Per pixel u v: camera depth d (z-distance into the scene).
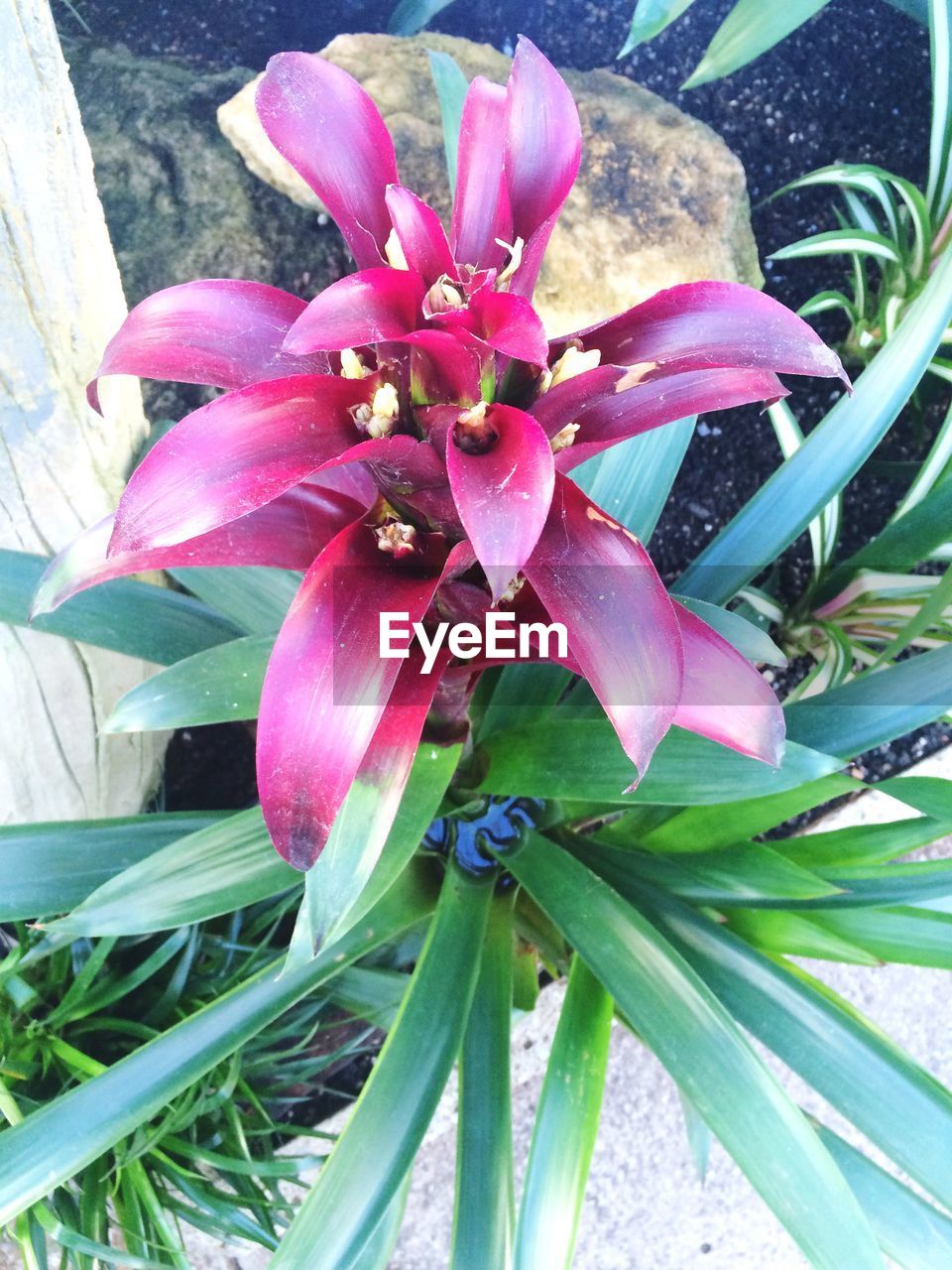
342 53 0.77
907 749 0.90
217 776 0.79
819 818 0.86
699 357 0.32
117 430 0.57
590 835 0.61
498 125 0.35
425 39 0.80
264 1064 0.63
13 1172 0.42
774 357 0.31
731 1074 0.44
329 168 0.33
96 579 0.36
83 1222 0.53
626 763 0.48
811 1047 0.48
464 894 0.54
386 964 0.69
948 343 0.82
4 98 0.40
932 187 0.76
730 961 0.51
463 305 0.31
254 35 0.80
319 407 0.32
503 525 0.27
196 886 0.46
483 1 0.86
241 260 0.75
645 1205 0.80
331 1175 0.43
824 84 0.90
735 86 0.88
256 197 0.76
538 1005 0.79
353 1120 0.44
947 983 0.87
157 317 0.34
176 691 0.47
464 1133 0.48
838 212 0.87
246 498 0.29
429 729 0.48
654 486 0.58
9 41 0.39
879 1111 0.46
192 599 0.56
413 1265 0.76
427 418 0.31
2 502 0.53
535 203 0.34
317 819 0.32
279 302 0.35
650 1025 0.46
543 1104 0.48
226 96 0.77
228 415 0.30
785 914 0.56
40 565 0.51
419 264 0.31
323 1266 0.41
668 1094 0.82
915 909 0.55
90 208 0.49
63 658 0.59
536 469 0.28
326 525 0.39
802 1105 0.84
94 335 0.52
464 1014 0.48
